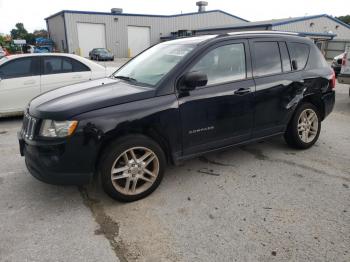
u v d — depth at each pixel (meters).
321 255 2.59
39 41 43.28
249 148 4.96
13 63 6.61
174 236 2.84
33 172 3.24
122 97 3.27
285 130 4.61
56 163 3.04
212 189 3.68
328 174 4.05
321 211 3.22
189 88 3.51
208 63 3.71
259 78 4.11
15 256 2.60
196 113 3.60
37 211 3.24
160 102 3.36
